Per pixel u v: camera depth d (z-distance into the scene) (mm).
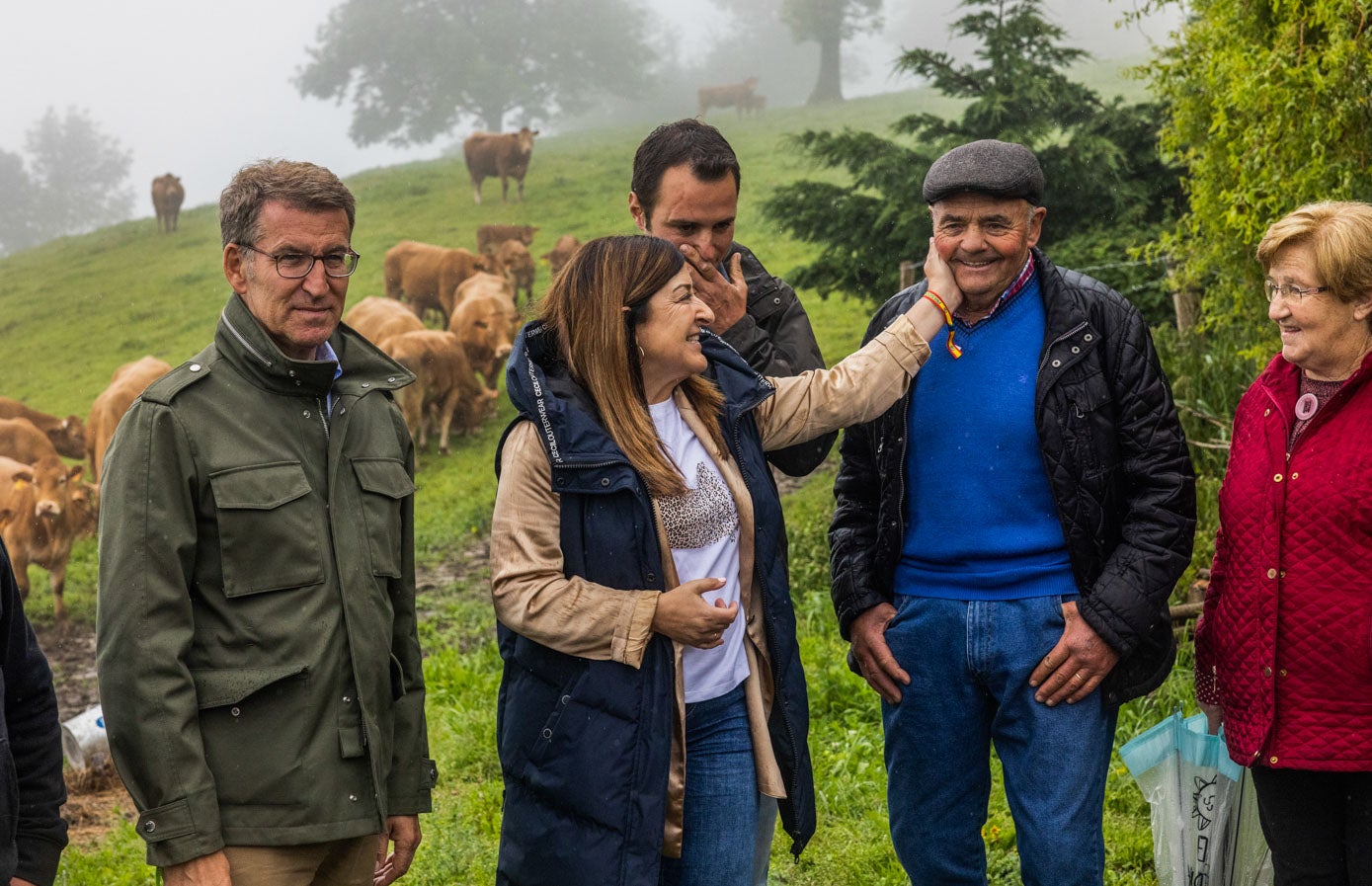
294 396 2604
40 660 2514
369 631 2578
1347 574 2656
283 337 2596
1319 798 2760
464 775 5434
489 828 4727
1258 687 2758
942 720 3082
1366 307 2672
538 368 2676
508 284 18062
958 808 3146
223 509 2453
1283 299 2732
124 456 2436
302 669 2471
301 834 2461
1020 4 10984
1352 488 2641
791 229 11664
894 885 3986
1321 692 2689
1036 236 2971
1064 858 2926
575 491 2602
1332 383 2736
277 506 2494
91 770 6133
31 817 2471
